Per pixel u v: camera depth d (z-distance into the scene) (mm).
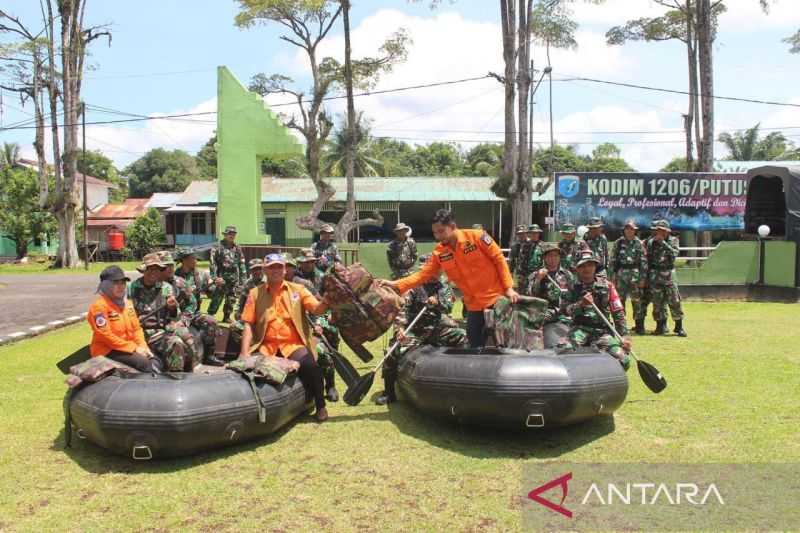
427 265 6316
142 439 4578
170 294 6527
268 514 3973
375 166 42219
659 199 16844
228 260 11062
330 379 6520
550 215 32438
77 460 4906
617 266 10398
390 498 4180
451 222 6156
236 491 4312
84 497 4246
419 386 5309
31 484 4461
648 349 8836
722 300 15125
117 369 5133
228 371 5234
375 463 4785
